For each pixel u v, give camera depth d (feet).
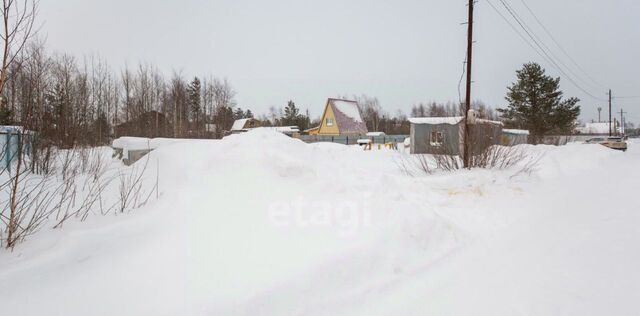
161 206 13.88
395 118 254.47
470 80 33.42
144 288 8.91
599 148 56.65
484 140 31.19
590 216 19.47
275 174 15.94
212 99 169.89
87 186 18.06
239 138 18.97
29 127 17.19
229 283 9.29
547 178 33.14
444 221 15.62
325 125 141.08
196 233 11.78
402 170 32.32
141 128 109.70
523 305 9.85
